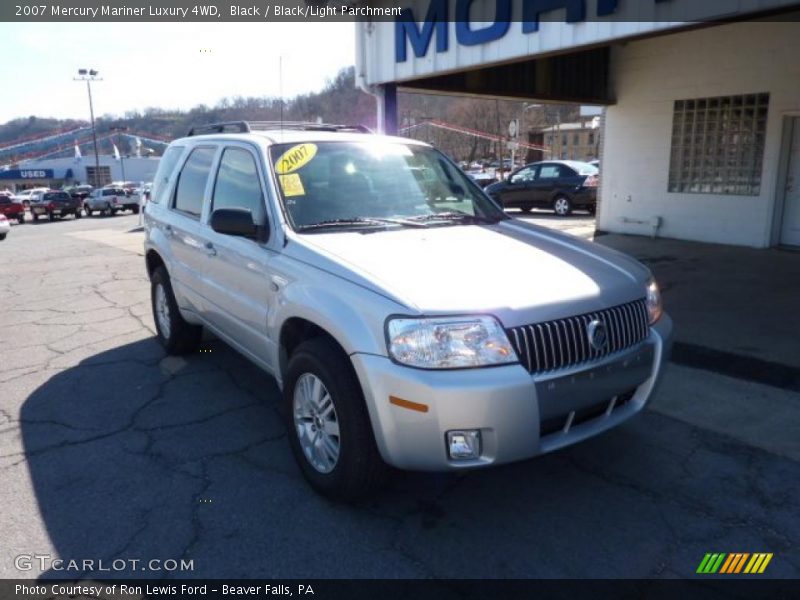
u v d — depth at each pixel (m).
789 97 9.98
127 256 13.34
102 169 69.56
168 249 5.26
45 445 3.99
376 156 4.32
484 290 2.90
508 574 2.74
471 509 3.23
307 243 3.43
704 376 4.95
